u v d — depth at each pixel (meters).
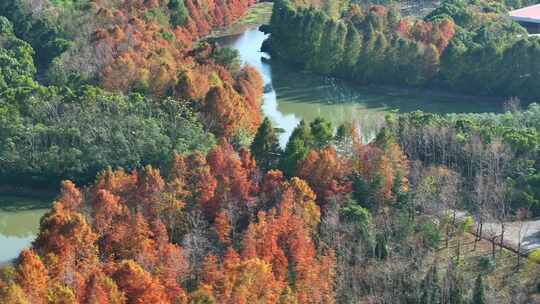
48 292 178.12
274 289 187.00
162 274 189.88
